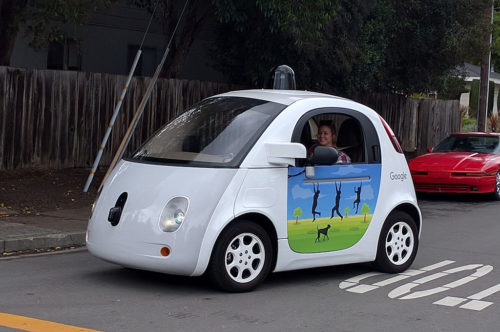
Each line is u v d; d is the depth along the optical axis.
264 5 14.05
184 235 6.73
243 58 18.39
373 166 7.98
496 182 15.44
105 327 5.93
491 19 22.09
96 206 7.40
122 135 16.06
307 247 7.46
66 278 7.66
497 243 10.61
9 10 14.50
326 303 6.92
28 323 5.97
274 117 7.45
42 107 14.60
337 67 17.16
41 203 11.91
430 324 6.31
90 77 15.41
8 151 14.11
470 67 48.00
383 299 7.14
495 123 34.12
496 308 6.89
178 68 17.92
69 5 13.94
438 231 11.67
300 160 7.43
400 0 20.28
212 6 17.11
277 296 7.11
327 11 14.20
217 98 8.18
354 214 7.80
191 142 7.49
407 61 21.94
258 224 7.21
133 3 18.84
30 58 18.39
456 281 8.02
